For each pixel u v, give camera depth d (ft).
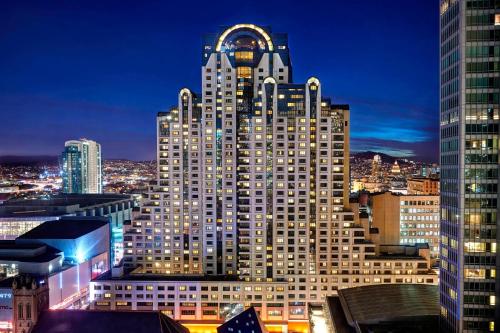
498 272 426.92
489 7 422.41
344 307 503.61
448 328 456.45
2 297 627.05
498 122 422.41
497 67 422.41
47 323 488.02
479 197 428.15
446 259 461.78
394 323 476.54
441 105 475.72
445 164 464.24
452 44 446.19
